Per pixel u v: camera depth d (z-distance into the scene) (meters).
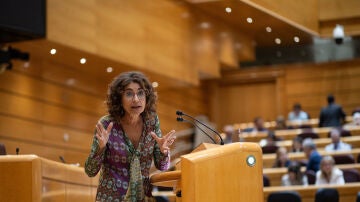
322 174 10.79
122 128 4.23
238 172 4.26
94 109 14.54
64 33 11.45
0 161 4.63
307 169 11.73
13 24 10.32
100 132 4.04
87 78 14.30
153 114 4.29
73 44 11.72
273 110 20.53
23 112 12.41
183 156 4.12
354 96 19.48
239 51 16.88
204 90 20.50
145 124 4.26
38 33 10.74
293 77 20.14
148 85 4.27
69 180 5.64
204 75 17.23
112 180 4.16
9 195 4.62
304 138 15.09
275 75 20.17
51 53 12.14
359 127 15.31
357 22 15.38
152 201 4.31
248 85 20.83
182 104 18.64
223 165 4.20
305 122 17.47
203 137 16.45
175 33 15.23
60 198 5.34
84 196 6.12
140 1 13.82
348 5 15.01
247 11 12.38
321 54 18.86
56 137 13.22
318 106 19.88
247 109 20.77
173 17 15.14
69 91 13.73
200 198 4.06
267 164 13.33
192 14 15.56
